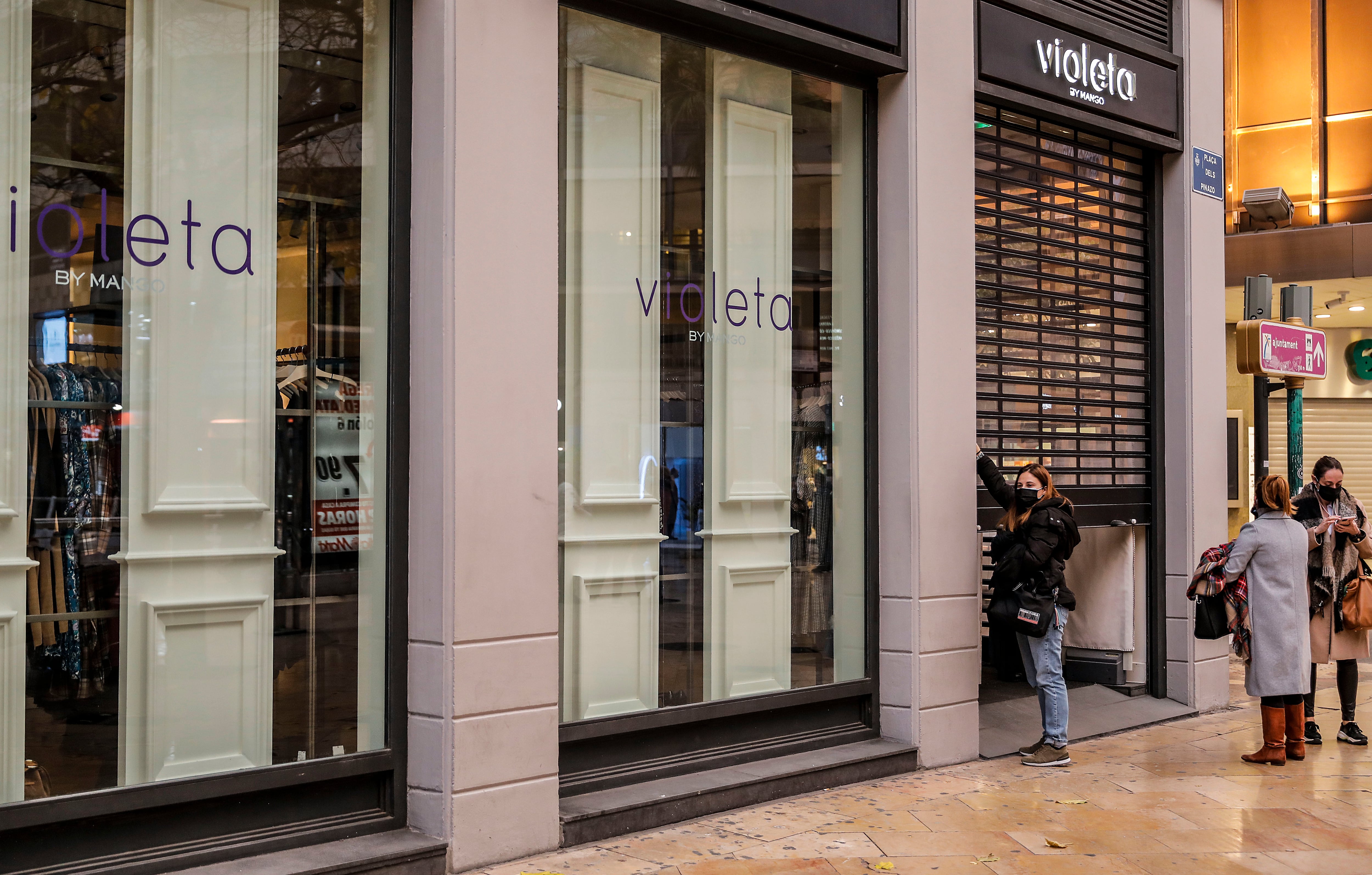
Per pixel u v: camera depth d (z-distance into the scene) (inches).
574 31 228.5
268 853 183.2
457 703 194.2
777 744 257.9
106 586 172.6
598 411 232.1
